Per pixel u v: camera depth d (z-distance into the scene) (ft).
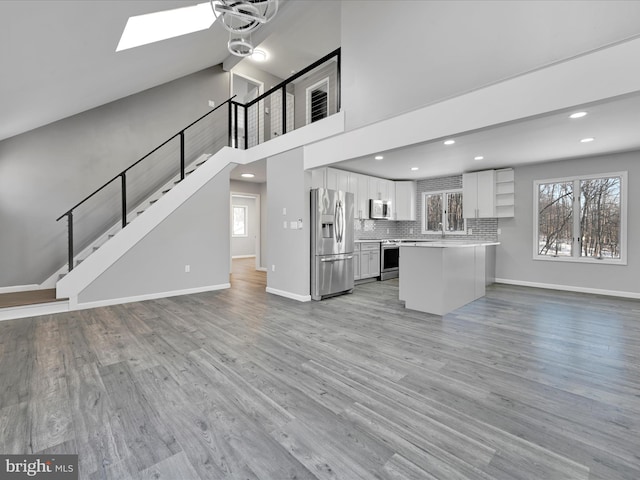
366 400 6.62
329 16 17.19
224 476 4.59
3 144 14.76
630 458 4.93
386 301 15.76
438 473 4.64
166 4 10.24
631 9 7.29
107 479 4.53
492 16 9.36
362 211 21.65
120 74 14.12
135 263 15.37
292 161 16.16
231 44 9.96
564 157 17.30
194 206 17.35
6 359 8.59
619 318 12.62
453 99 10.18
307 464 4.83
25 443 5.27
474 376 7.69
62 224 16.22
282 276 16.90
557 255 18.84
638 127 12.09
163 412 6.16
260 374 7.75
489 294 17.30
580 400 6.62
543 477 4.56
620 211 16.71
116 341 9.95
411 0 11.27
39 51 9.07
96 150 17.21
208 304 14.90
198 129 21.21
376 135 12.37
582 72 7.89
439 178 23.73
